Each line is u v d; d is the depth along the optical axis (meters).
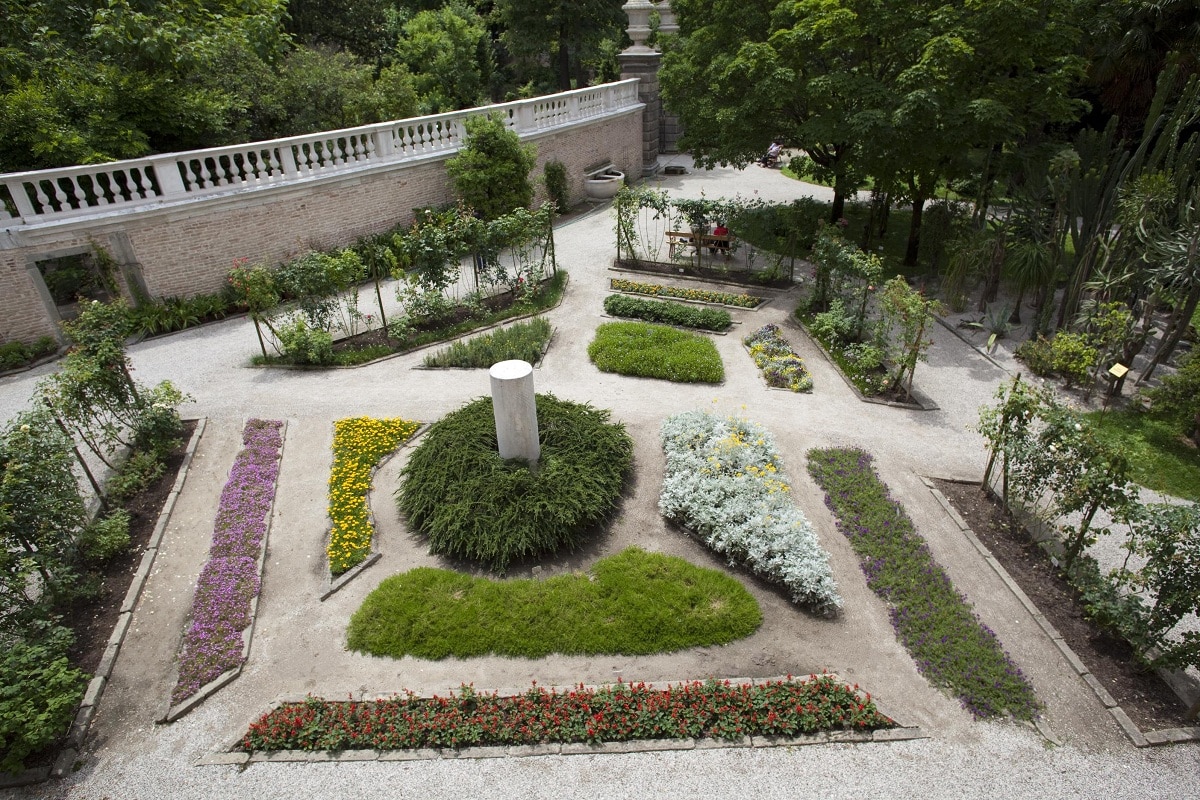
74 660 7.80
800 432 11.70
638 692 7.24
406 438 11.66
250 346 14.89
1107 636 7.94
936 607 8.27
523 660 7.80
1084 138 17.58
